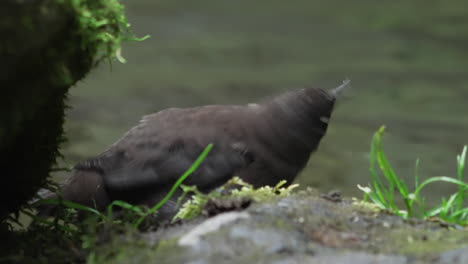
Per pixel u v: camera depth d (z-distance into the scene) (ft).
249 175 25.52
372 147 23.70
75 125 52.06
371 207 19.13
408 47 92.73
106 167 25.67
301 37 99.45
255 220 16.34
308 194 19.42
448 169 43.73
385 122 57.62
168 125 26.18
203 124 26.05
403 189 23.44
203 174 25.14
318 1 127.24
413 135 53.06
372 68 79.97
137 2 119.65
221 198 18.34
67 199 25.43
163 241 16.22
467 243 16.33
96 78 72.43
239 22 109.19
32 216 20.06
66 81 16.24
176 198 24.94
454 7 119.14
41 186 20.15
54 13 15.33
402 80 74.69
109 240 17.30
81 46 17.03
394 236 16.79
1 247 18.28
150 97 64.49
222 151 25.41
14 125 15.17
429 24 107.04
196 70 78.33
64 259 17.28
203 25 106.01
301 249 15.15
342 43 95.35
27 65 14.89
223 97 65.21
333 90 27.76
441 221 18.86
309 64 82.17
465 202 34.58
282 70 78.84
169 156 25.32
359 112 61.11
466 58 86.89
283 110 26.35
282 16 114.21
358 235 16.62
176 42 94.32
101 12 18.03
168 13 112.88
